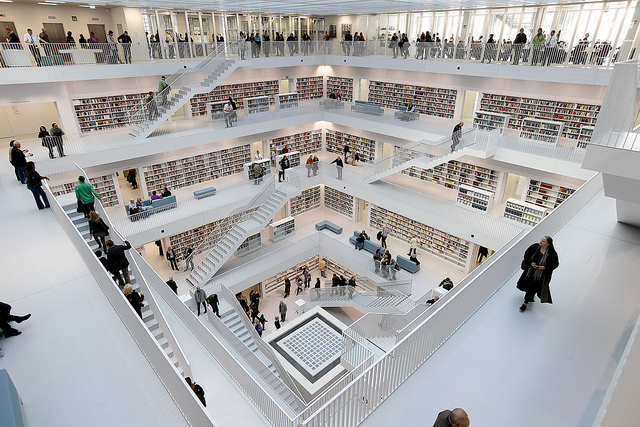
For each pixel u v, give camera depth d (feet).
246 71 71.61
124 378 17.25
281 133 75.46
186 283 55.98
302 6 54.75
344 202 75.31
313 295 60.39
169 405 16.03
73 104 53.88
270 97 77.30
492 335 18.26
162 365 16.12
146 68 54.85
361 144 76.59
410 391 15.57
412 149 56.39
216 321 41.14
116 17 62.03
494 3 52.16
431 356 17.24
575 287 21.26
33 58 46.03
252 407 25.94
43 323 20.39
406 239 65.82
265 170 68.69
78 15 59.52
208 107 64.28
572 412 14.29
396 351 14.92
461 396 15.17
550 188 51.78
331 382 43.62
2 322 19.21
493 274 20.61
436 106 66.03
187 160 64.54
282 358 47.50
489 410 14.47
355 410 14.11
